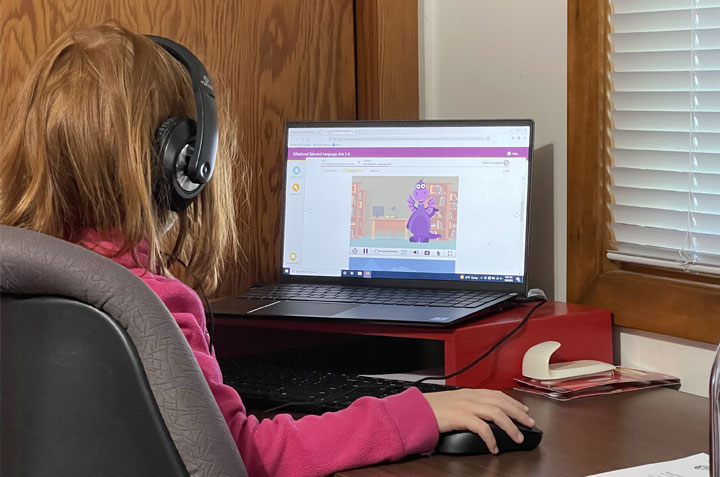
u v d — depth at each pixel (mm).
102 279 678
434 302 1393
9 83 1465
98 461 691
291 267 1589
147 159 883
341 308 1380
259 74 1731
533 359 1282
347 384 1222
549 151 1570
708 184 1310
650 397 1223
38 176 853
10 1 1457
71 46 903
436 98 1847
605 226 1467
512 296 1423
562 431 1072
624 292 1405
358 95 1857
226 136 1104
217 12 1671
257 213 1741
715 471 689
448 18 1797
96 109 864
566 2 1522
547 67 1568
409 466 953
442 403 1010
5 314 703
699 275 1346
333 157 1576
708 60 1295
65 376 686
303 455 920
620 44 1425
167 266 1011
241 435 902
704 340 1285
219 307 1426
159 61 928
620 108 1436
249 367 1347
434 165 1522
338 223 1567
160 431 680
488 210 1488
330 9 1813
